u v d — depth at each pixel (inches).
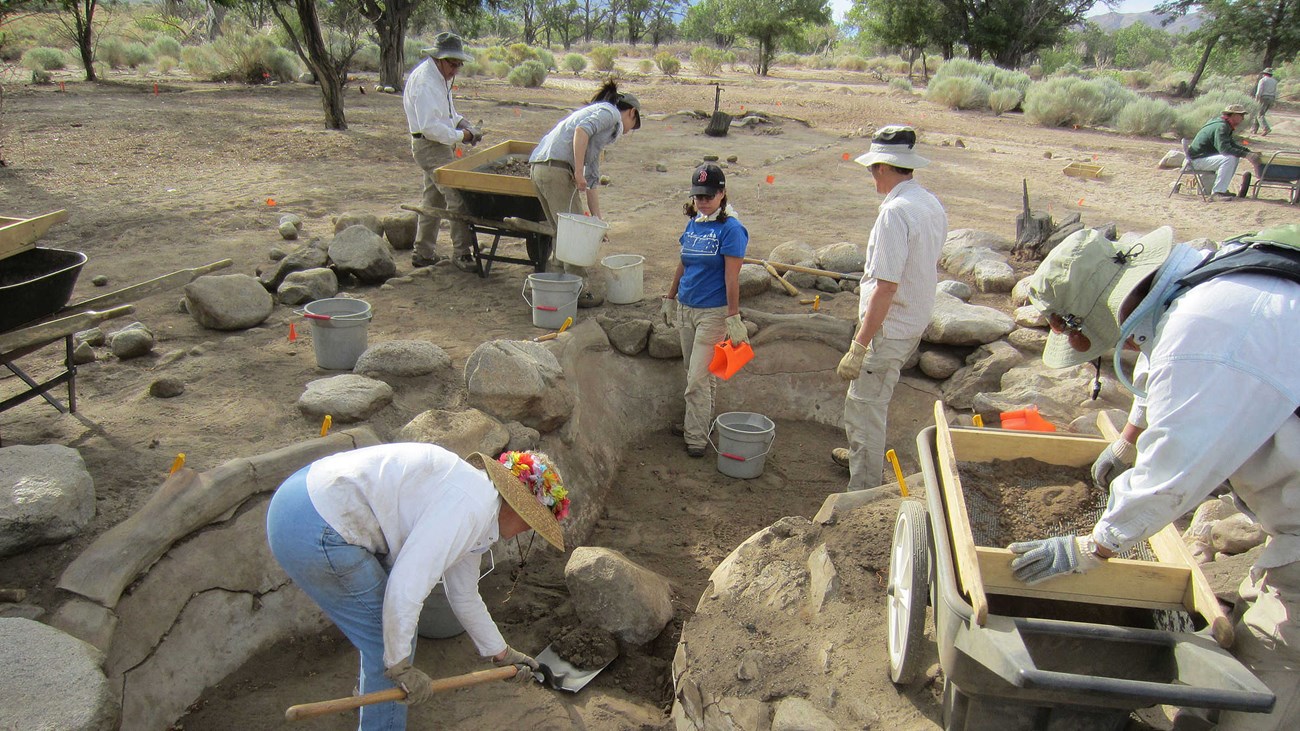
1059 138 825.5
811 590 159.3
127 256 329.1
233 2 999.6
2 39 962.1
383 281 306.5
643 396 270.8
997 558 107.1
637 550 209.0
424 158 303.4
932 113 1021.8
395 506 109.7
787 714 129.5
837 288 306.0
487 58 1476.4
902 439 259.0
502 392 202.5
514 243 363.3
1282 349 87.4
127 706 129.0
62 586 129.0
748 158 621.3
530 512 113.0
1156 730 120.8
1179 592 106.3
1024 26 1657.2
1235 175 606.9
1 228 171.9
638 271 286.0
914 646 125.1
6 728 102.2
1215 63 1924.2
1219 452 88.5
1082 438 136.9
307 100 867.4
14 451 147.0
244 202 420.8
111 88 938.1
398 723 127.7
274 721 140.3
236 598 151.8
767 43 1775.3
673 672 153.9
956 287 296.5
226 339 243.1
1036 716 108.5
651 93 1166.3
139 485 157.8
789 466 254.4
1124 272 103.3
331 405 188.4
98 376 215.8
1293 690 98.1
